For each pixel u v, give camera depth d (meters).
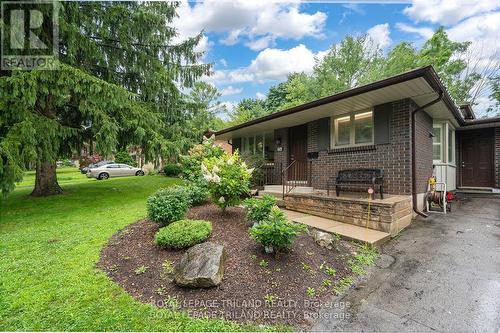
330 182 7.38
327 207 5.50
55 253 3.62
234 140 12.74
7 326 2.11
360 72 18.50
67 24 6.85
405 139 5.67
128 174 19.28
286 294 2.64
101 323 2.15
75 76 6.31
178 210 4.21
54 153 6.86
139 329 2.10
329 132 7.46
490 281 2.91
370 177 5.91
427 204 6.41
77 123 9.05
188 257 2.94
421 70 4.28
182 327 2.14
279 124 8.82
